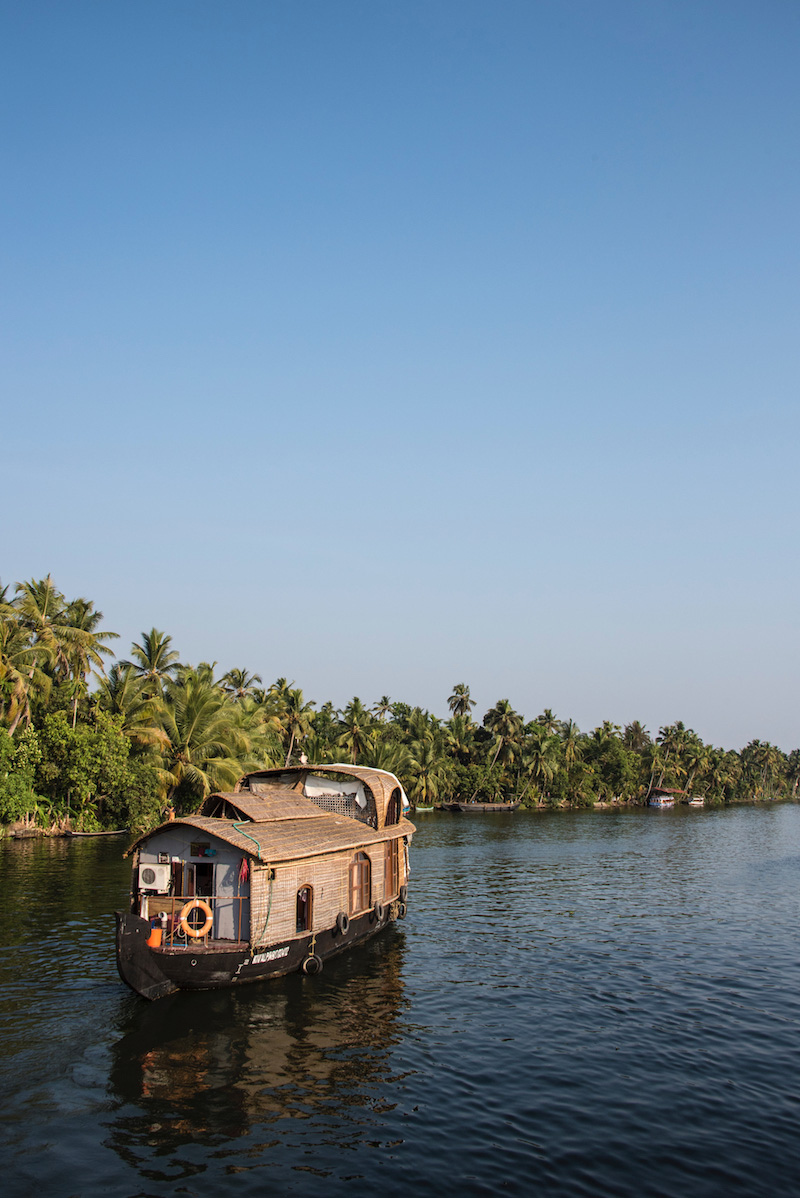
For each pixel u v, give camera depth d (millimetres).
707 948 27516
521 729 112938
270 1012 19609
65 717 53469
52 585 56031
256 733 68125
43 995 20203
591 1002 21234
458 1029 18969
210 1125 13922
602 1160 12984
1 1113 14133
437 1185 12172
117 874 37562
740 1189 12125
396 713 123438
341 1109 14656
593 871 47000
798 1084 16125
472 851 56125
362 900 26297
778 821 105750
